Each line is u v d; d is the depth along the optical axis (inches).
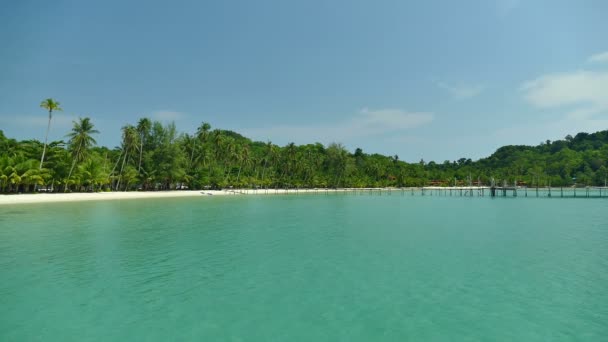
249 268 690.2
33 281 600.4
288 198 3388.3
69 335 404.2
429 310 481.1
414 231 1186.6
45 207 1998.0
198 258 775.7
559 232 1167.0
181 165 3954.2
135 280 609.9
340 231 1180.5
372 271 670.5
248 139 7450.8
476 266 709.9
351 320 448.8
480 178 6378.0
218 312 473.4
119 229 1192.8
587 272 664.4
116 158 3730.3
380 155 7775.6
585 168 6122.1
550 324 436.8
